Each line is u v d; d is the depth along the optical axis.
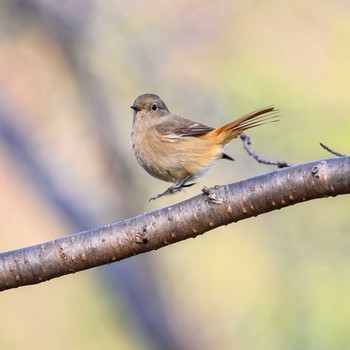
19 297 14.48
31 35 15.52
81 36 15.31
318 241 12.13
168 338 14.70
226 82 13.21
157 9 14.98
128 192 15.59
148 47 14.77
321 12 13.37
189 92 13.88
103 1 15.15
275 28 13.52
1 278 6.30
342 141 12.00
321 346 11.80
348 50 12.91
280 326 12.23
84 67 15.45
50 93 15.77
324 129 12.08
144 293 15.15
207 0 14.66
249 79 13.02
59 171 15.90
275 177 6.08
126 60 14.96
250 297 13.01
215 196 6.19
